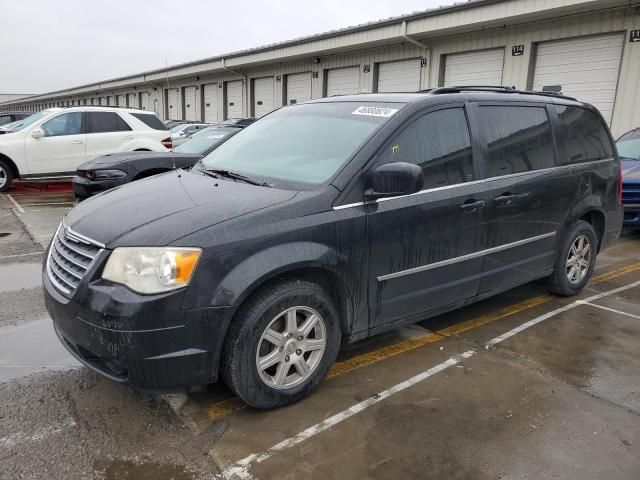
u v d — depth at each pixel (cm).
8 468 253
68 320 273
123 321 251
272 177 340
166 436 280
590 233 504
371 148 327
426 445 276
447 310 386
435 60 1566
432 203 349
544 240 452
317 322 308
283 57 2058
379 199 325
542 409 313
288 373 307
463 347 396
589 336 420
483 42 1421
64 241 302
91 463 258
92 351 265
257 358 286
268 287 286
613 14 1143
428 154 354
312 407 309
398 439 280
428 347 395
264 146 387
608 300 505
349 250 310
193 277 258
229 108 2728
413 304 356
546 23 1269
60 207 988
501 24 1333
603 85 1193
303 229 291
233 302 266
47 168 1116
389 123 339
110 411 302
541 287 539
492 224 393
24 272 572
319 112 397
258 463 259
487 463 262
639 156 832
